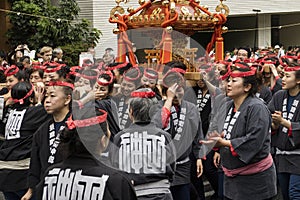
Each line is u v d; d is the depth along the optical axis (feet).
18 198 16.12
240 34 70.13
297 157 17.46
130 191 9.48
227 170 15.90
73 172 9.62
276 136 18.21
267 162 15.58
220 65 18.12
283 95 18.43
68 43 44.50
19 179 15.56
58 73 15.66
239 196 15.69
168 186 12.53
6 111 17.69
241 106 15.70
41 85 16.47
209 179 20.15
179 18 19.31
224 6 20.70
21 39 45.65
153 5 20.08
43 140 13.57
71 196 9.51
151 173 12.10
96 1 49.14
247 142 15.17
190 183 18.24
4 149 15.67
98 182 9.38
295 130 17.24
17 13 43.06
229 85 15.67
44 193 9.88
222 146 15.52
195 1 20.38
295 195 17.48
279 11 63.62
